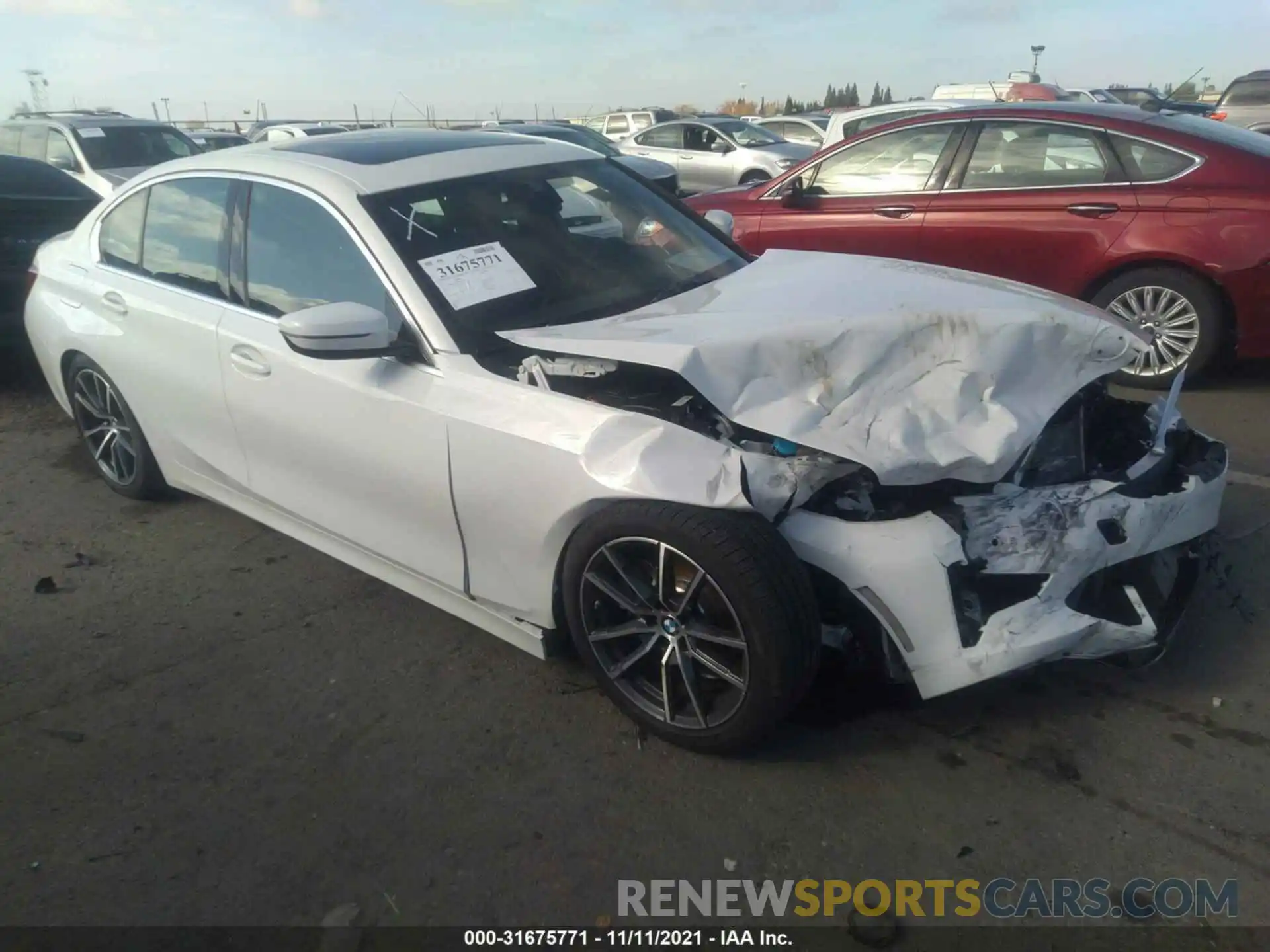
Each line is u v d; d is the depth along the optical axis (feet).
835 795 8.87
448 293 10.56
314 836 8.80
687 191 55.77
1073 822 8.42
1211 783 8.75
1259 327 17.63
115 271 14.28
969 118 20.20
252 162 12.55
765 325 9.67
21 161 22.31
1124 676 10.23
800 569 8.44
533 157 12.93
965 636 8.43
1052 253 19.12
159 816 9.12
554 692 10.61
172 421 13.62
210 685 11.03
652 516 8.57
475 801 9.09
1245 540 12.76
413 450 10.27
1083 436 10.19
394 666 11.22
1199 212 17.60
